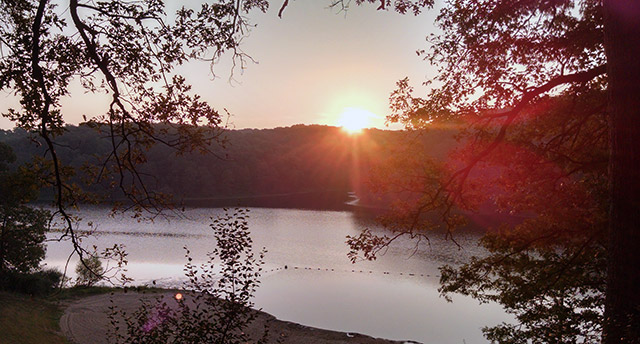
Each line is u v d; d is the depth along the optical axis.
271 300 30.53
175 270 36.84
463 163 9.20
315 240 52.44
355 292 32.41
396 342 23.05
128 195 6.48
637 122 5.05
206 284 8.43
